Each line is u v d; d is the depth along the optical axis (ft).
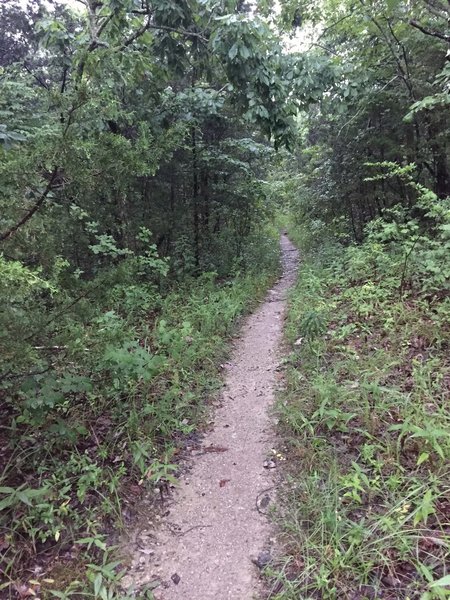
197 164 32.55
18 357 9.31
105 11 22.44
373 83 29.30
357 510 8.96
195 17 21.26
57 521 9.15
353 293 21.49
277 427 12.78
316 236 46.01
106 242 20.89
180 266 33.91
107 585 8.04
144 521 9.66
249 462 11.46
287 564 8.16
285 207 71.67
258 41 18.66
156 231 33.14
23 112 18.37
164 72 25.67
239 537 9.05
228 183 36.01
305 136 45.16
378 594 7.14
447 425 10.30
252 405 14.46
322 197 38.47
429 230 25.98
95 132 10.93
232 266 35.60
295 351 17.89
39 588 7.95
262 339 21.15
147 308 22.89
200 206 35.99
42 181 10.43
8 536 8.56
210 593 7.89
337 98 27.12
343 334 17.13
